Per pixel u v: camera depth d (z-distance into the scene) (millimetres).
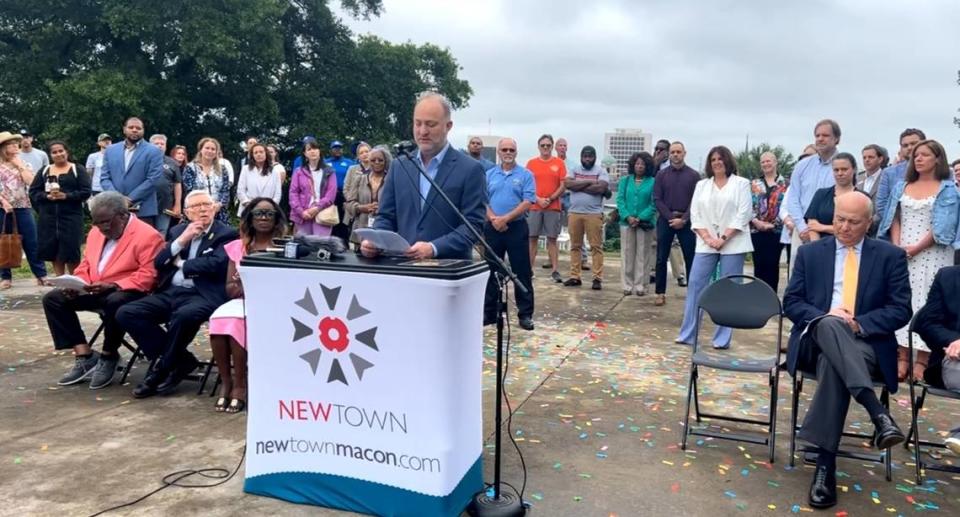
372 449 2812
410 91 26391
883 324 3430
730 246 5770
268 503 2941
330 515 2848
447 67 27219
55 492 3016
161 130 21375
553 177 9203
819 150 5891
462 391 2789
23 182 7926
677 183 7555
